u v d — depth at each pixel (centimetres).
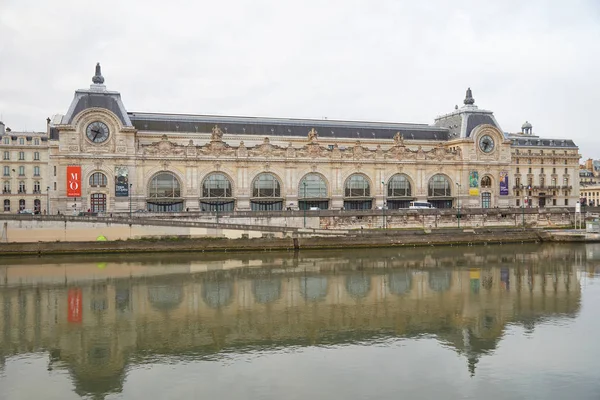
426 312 4897
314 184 11831
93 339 4125
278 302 5300
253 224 9669
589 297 5494
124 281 6334
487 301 5325
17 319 4700
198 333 4262
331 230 9456
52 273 6825
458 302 5284
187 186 10856
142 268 7225
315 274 6825
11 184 13225
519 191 15038
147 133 11206
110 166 10356
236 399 3014
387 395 3067
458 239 9875
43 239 8269
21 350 3878
